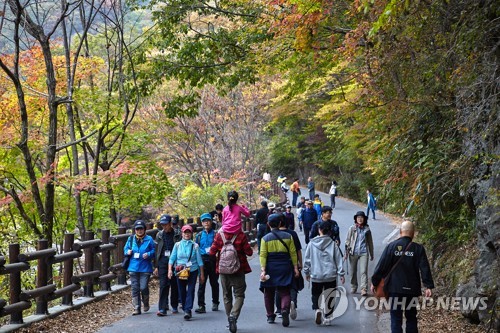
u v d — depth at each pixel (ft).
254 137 150.61
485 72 40.60
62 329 45.60
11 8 67.15
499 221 39.91
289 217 87.66
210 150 141.59
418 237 69.41
